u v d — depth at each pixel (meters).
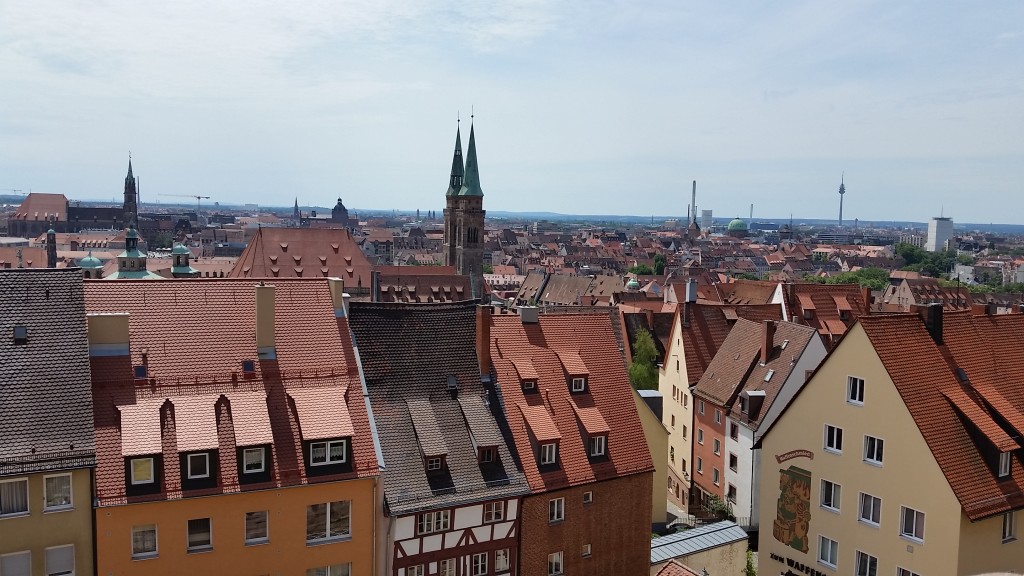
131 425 36.56
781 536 47.12
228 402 39.31
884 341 42.06
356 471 39.66
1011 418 40.94
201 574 36.72
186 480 36.50
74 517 34.41
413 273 173.25
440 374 47.75
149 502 35.38
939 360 43.19
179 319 41.41
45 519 33.91
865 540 42.16
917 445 39.66
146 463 36.03
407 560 41.75
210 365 40.31
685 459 76.81
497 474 45.03
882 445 41.41
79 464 34.22
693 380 75.94
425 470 43.59
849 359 42.94
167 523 35.94
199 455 37.00
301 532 38.66
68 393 35.84
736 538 53.56
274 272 155.00
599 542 48.56
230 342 41.53
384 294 158.25
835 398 43.69
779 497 47.25
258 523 37.94
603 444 49.34
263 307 41.88
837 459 43.62
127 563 35.34
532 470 46.09
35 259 199.75
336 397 41.12
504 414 47.66
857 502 42.56
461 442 45.62
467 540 43.50
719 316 81.69
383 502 40.84
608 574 49.09
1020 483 40.16
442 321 49.56
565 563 47.19
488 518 44.09
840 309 96.19
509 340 51.88
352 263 159.25
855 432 42.62
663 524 65.81
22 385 35.41
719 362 73.31
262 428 38.53
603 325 55.56
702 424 73.06
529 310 53.56
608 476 48.50
